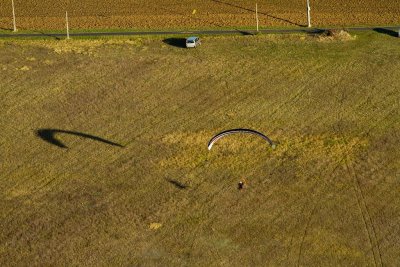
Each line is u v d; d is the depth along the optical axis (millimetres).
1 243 121625
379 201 130250
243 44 196000
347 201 130375
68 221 126688
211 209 128875
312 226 124188
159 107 165375
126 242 121062
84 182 138000
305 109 163000
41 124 158875
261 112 162375
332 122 157500
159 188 135250
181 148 148250
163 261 116625
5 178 139875
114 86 174875
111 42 199500
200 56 189250
